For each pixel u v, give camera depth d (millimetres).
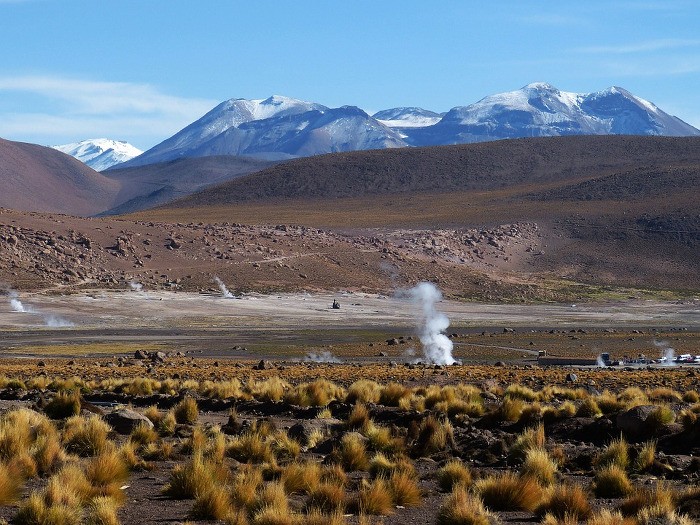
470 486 22406
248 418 39250
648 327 162625
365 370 73312
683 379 62500
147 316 165875
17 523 17891
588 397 40281
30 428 29281
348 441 26656
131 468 26000
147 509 20359
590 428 31969
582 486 23156
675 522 17547
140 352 96250
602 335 140125
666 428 30438
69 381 53375
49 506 18562
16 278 190125
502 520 19203
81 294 183500
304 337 133125
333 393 44812
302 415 40312
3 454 25469
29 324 150000
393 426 32531
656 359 99438
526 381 61344
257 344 120250
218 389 47281
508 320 179250
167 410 42781
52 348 112562
